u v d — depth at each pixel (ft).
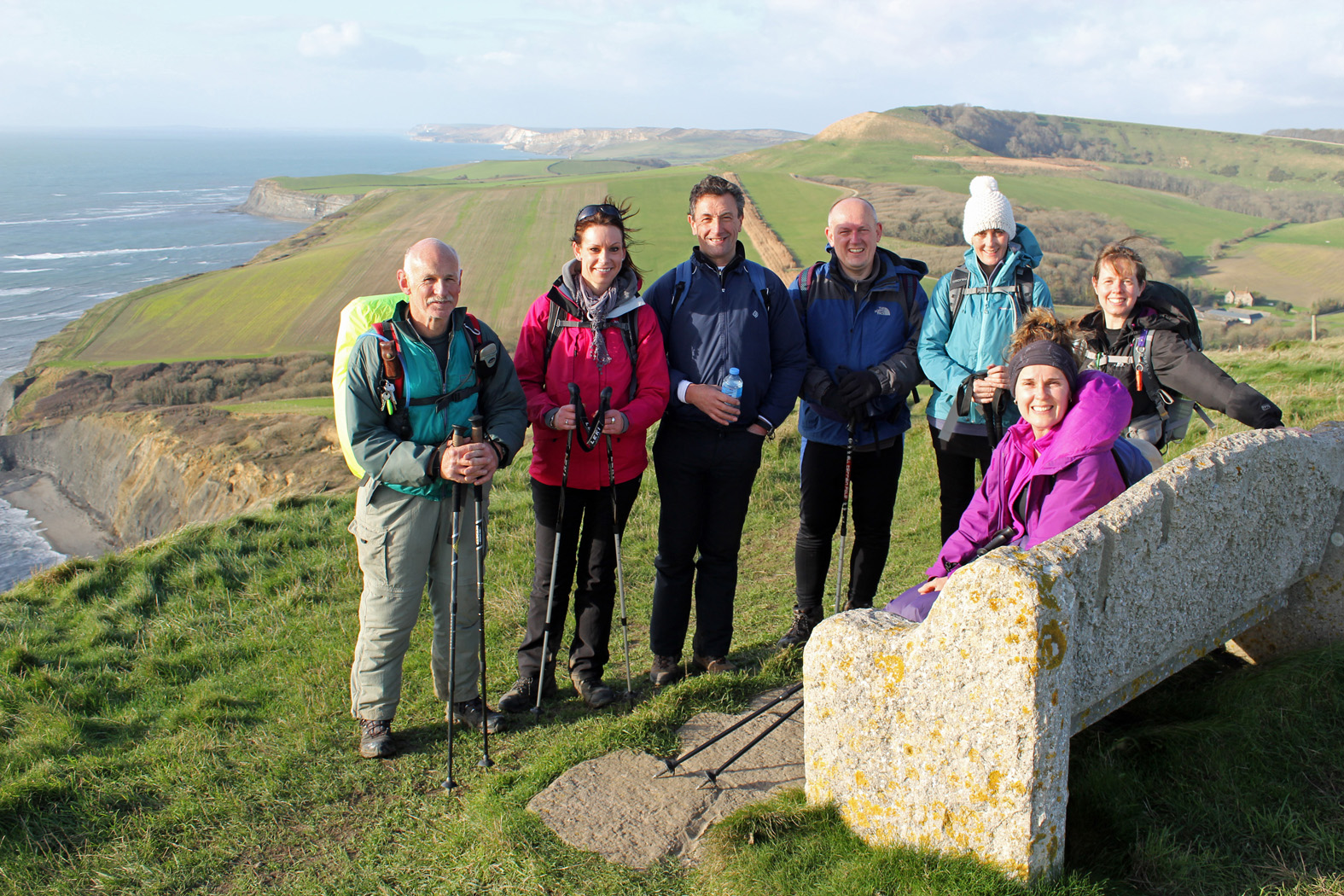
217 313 278.26
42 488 154.10
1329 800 8.73
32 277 462.19
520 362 14.49
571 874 9.89
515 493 29.63
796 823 9.59
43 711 14.96
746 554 24.22
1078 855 8.54
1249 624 10.72
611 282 14.06
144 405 185.26
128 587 21.91
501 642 18.29
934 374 14.75
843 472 15.49
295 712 14.94
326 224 446.19
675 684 14.23
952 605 7.99
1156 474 9.01
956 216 351.46
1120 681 8.93
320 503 28.81
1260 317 259.39
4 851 11.07
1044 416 10.14
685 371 14.29
